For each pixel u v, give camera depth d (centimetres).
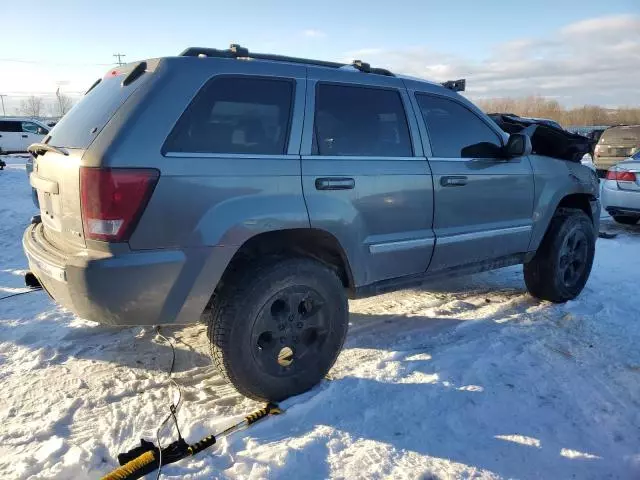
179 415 310
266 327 312
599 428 300
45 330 429
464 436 291
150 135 276
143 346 405
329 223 329
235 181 295
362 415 309
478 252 429
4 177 1597
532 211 467
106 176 264
